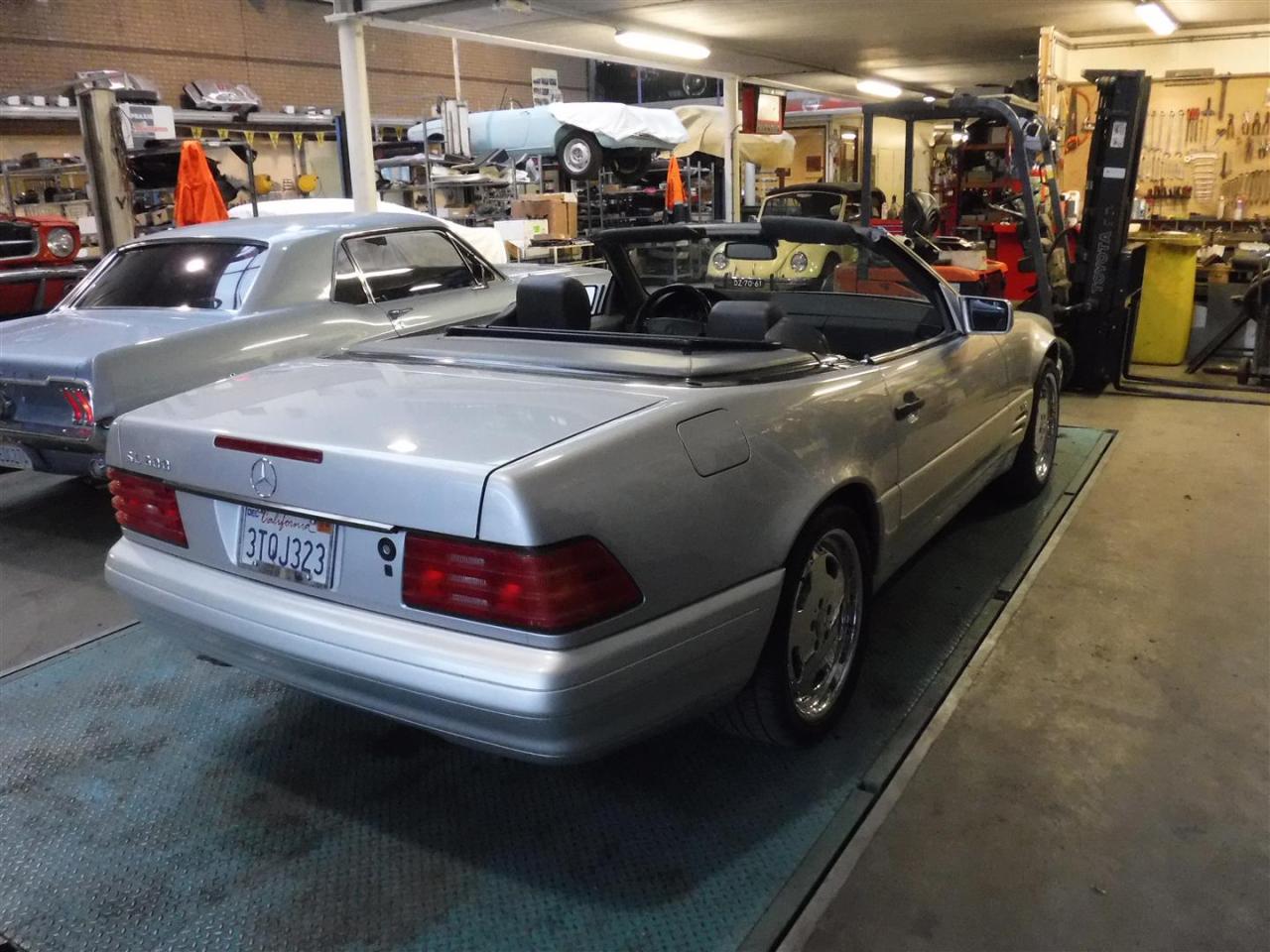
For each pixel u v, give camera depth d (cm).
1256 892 215
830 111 2122
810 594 263
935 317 374
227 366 444
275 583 220
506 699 186
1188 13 939
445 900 219
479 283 598
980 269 722
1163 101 1012
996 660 323
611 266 393
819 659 275
